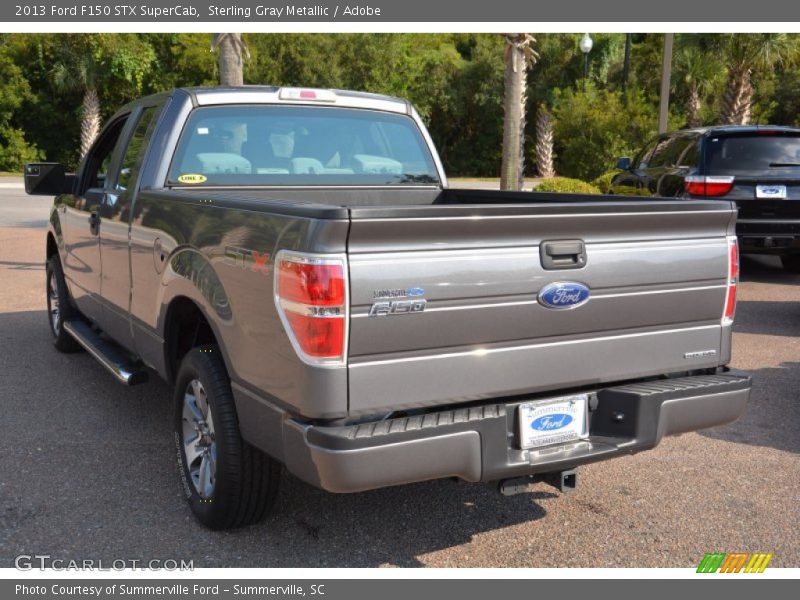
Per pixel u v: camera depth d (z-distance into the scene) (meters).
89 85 34.31
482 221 3.02
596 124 33.72
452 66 42.47
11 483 4.27
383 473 2.93
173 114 4.61
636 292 3.43
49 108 38.69
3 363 6.60
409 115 5.48
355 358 2.91
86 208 5.53
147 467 4.51
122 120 5.60
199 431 3.80
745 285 10.56
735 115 22.81
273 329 3.07
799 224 9.76
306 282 2.86
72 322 6.24
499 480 3.30
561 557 3.62
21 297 9.59
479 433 3.10
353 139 5.20
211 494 3.68
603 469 4.60
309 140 5.03
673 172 10.47
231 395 3.57
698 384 3.58
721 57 22.45
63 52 34.00
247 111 4.82
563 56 40.25
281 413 3.10
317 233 2.84
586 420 3.47
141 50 34.66
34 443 4.84
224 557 3.57
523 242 3.15
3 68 37.47
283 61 37.81
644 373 3.54
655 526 3.91
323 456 2.89
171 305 4.06
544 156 38.81
